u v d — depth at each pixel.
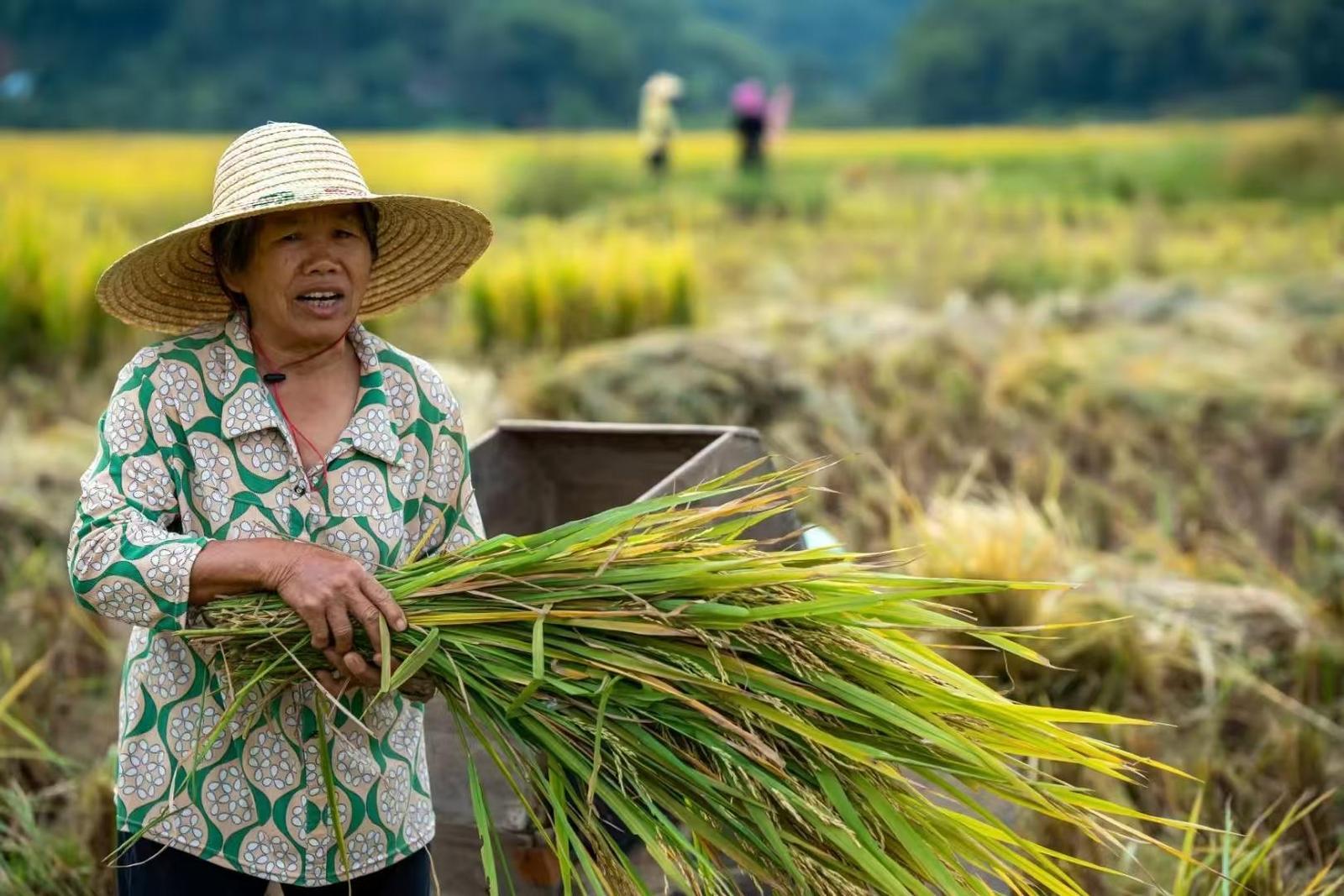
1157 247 15.94
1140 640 4.38
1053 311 10.62
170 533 2.05
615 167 28.02
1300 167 26.69
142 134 91.38
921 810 2.13
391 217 2.36
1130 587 4.93
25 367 8.88
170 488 2.12
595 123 108.75
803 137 74.69
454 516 2.33
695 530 2.30
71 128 92.81
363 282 2.18
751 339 9.52
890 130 96.62
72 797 3.67
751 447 3.62
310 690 2.14
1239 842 3.49
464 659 2.12
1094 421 7.95
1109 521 6.29
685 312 10.12
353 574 2.02
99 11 104.25
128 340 9.32
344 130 104.38
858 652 2.16
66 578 5.06
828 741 2.04
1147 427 7.75
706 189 27.92
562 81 110.81
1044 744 2.18
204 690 2.13
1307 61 90.81
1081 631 4.41
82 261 9.20
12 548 5.30
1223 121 83.06
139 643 2.18
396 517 2.21
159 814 2.15
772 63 131.88
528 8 110.31
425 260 2.49
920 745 2.12
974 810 2.14
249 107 100.88
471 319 9.93
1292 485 6.84
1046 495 6.54
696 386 6.95
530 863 2.62
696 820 2.09
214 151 44.69
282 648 2.07
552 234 10.70
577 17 111.50
